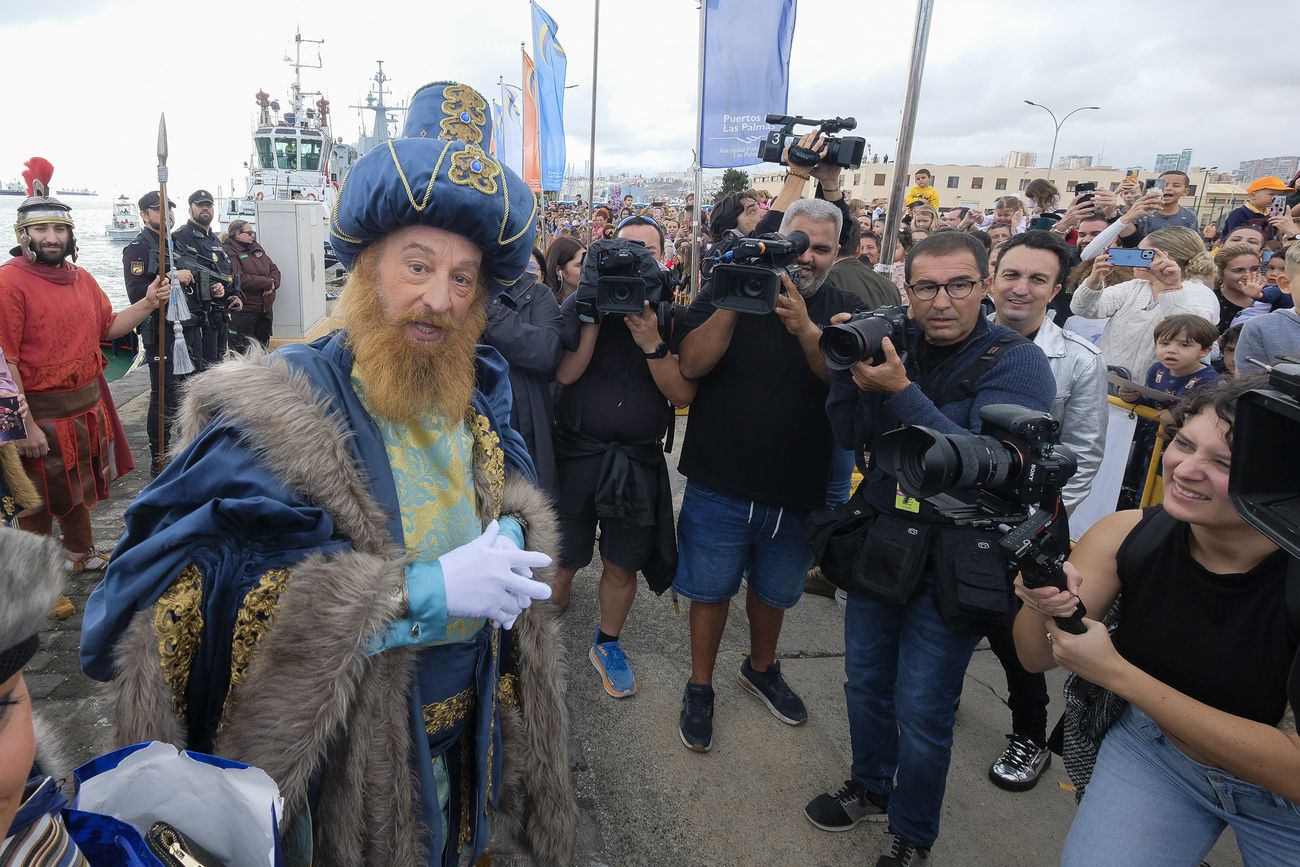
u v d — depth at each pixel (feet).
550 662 4.65
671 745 7.89
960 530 5.64
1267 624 3.79
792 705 8.34
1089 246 13.44
